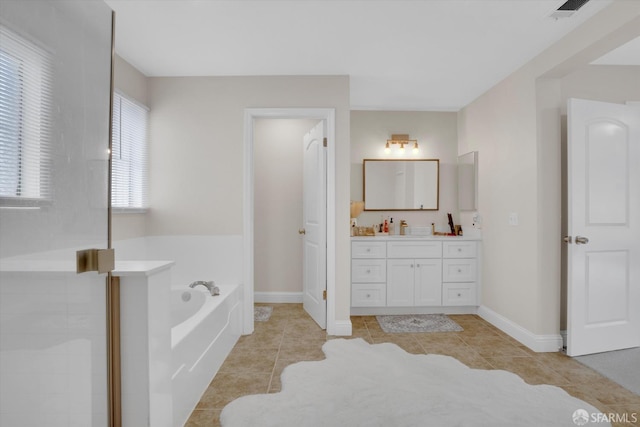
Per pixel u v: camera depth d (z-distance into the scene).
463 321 3.48
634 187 2.71
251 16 2.17
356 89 3.48
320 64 2.88
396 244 3.65
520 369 2.39
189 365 1.87
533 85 2.74
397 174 4.21
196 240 3.09
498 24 2.26
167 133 3.09
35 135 0.92
